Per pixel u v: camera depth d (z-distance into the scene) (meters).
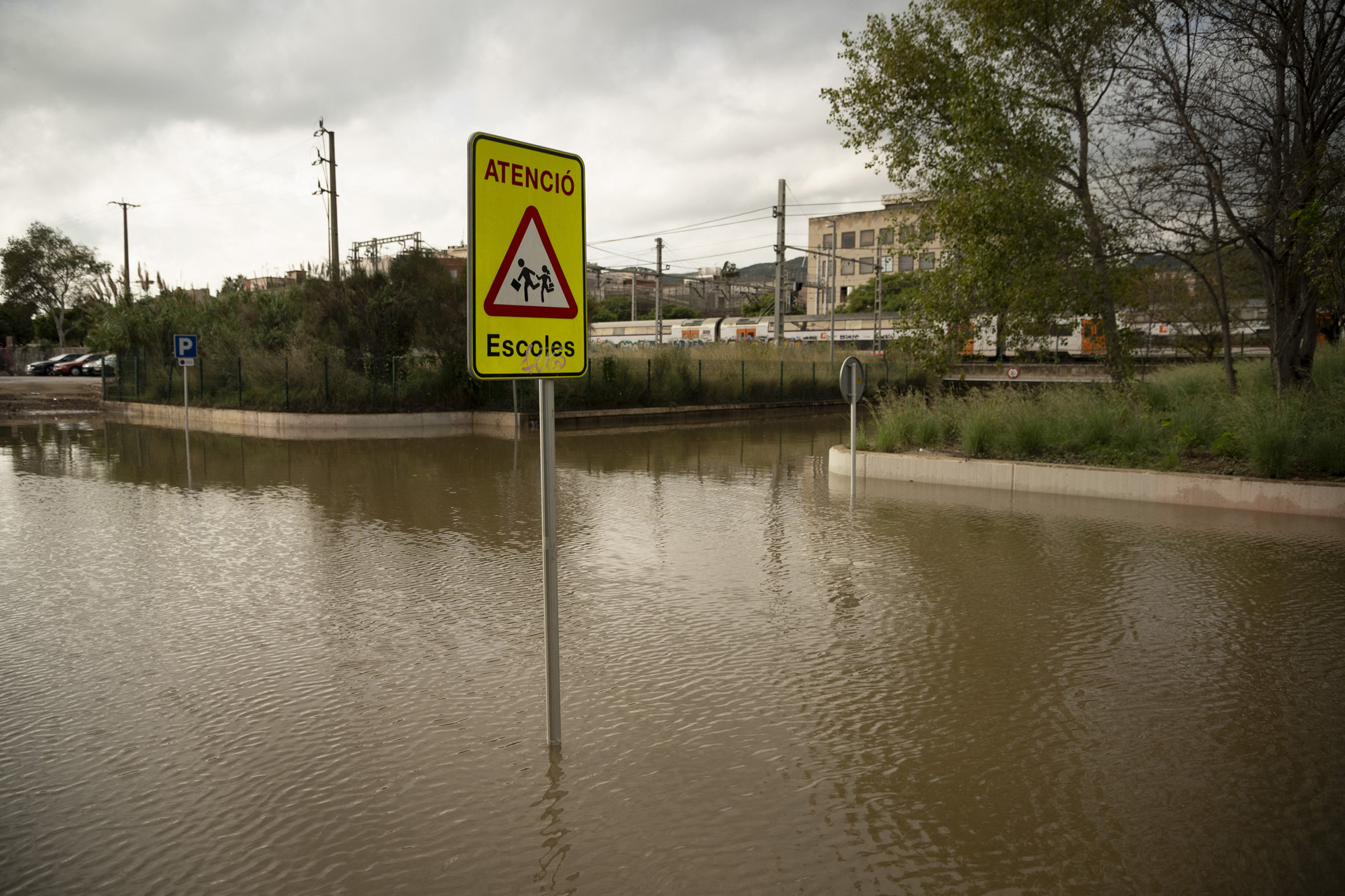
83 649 5.81
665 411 28.73
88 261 65.88
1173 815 3.69
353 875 3.26
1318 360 18.33
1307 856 3.38
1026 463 12.81
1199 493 11.37
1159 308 26.33
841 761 4.18
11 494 12.30
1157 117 13.92
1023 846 3.45
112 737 4.47
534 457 17.17
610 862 3.34
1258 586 7.32
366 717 4.70
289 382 24.89
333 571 7.92
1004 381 30.73
